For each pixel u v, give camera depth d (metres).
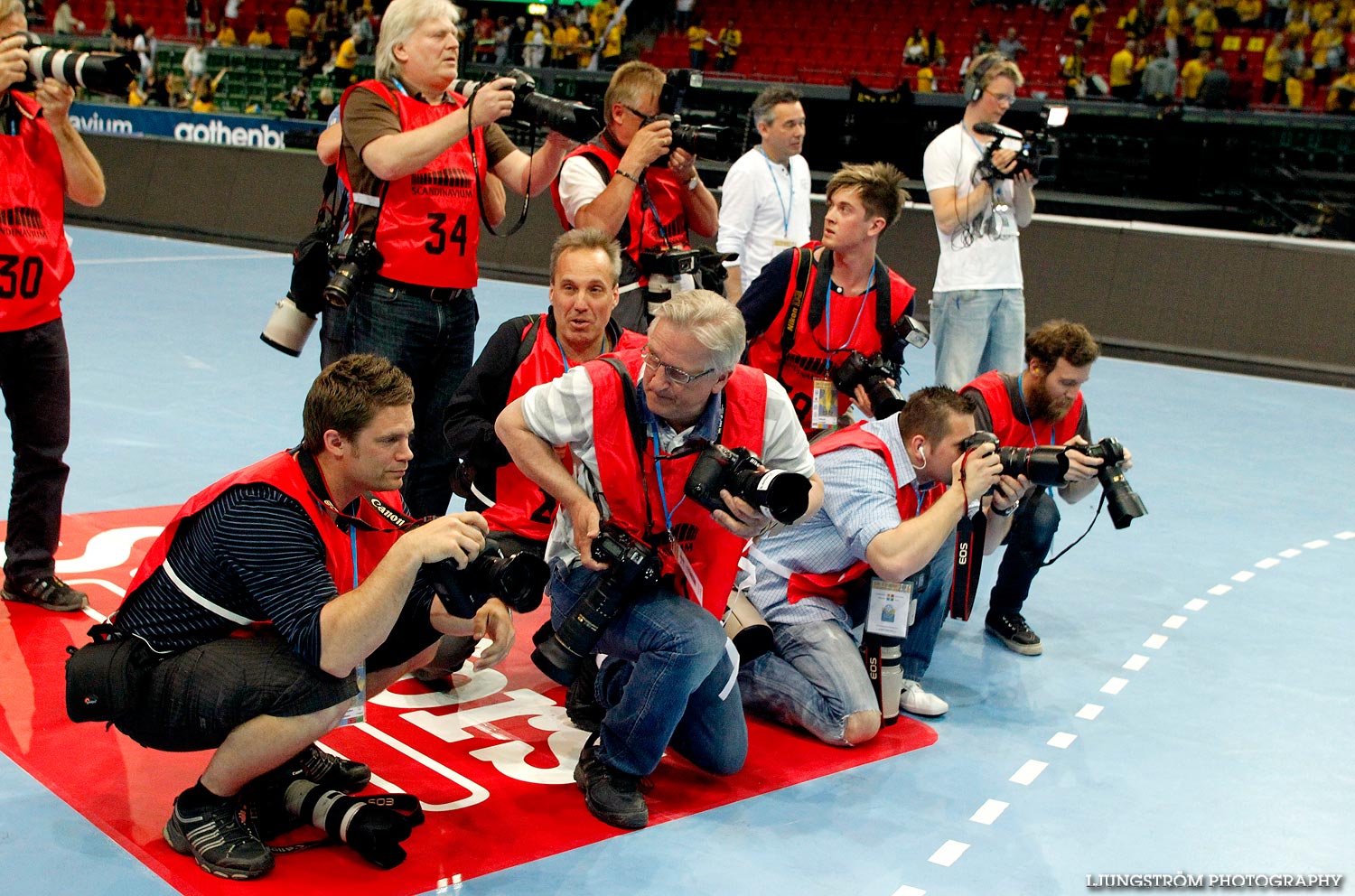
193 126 17.06
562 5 22.56
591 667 3.70
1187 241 10.41
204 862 2.87
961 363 6.07
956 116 14.21
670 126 4.59
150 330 9.54
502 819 3.21
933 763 3.69
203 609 2.87
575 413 3.18
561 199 4.90
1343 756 3.85
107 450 6.30
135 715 2.87
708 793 3.43
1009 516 4.33
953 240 6.00
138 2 25.22
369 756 3.53
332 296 4.07
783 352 4.51
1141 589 5.33
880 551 3.60
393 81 4.28
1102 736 3.92
